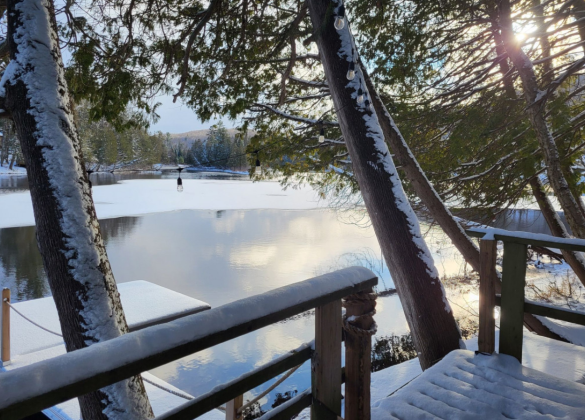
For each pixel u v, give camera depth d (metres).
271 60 5.74
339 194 8.36
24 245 14.81
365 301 1.41
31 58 2.87
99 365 0.78
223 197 32.94
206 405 1.05
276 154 7.22
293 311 1.14
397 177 3.94
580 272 5.91
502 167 5.95
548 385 2.18
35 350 5.05
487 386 2.18
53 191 2.80
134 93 5.34
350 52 3.94
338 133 7.20
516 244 2.43
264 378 1.19
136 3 4.88
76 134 3.02
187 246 15.67
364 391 1.45
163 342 0.87
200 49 5.57
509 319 2.47
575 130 5.64
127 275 11.67
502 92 5.72
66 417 3.46
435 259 12.88
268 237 17.61
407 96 6.00
